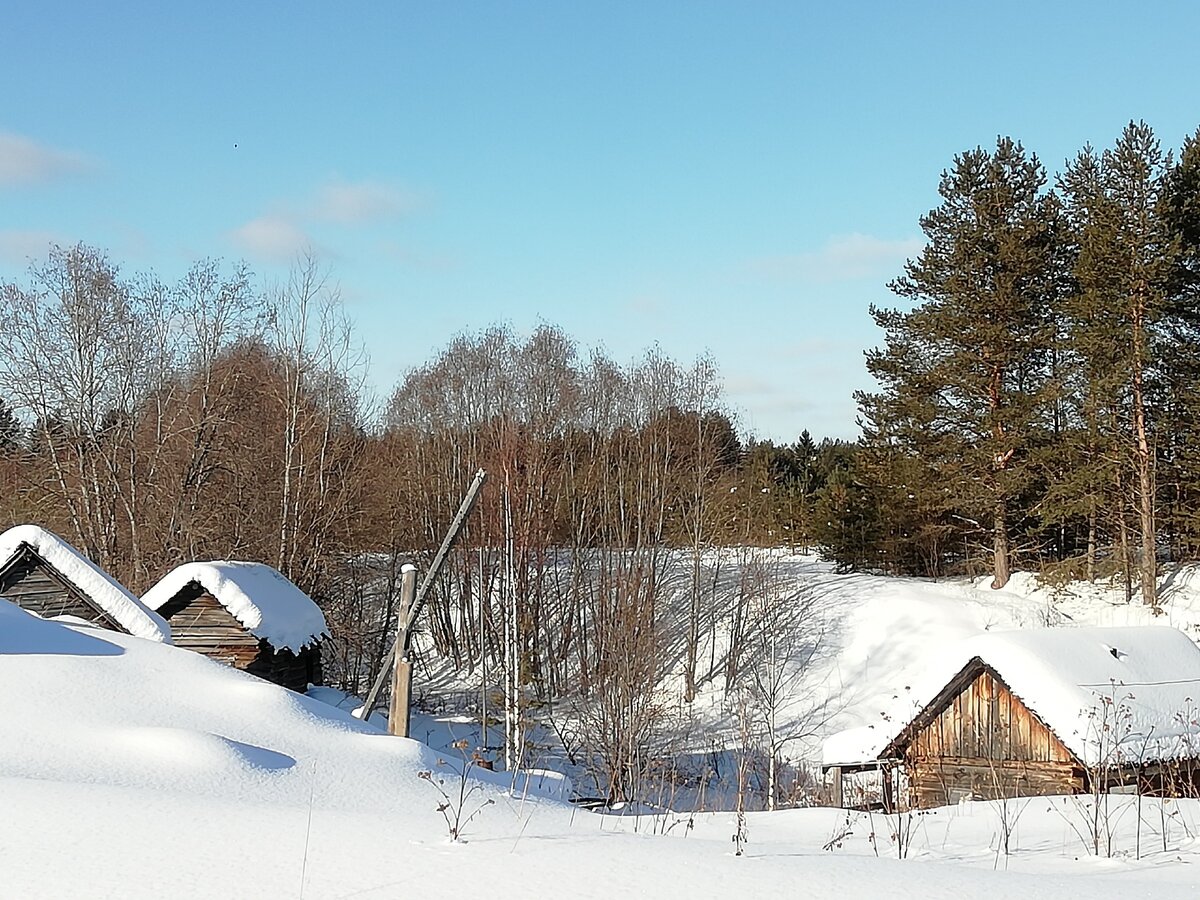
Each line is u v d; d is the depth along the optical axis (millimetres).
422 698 35844
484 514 34656
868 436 38438
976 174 36219
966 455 34969
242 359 37062
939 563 42906
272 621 25000
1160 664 19422
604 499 40781
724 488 40875
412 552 41156
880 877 6613
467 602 40500
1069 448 32969
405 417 48406
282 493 34125
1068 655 18484
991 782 18750
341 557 35906
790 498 51000
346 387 40375
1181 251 30641
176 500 32688
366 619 39344
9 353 31969
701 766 27625
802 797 23000
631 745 23469
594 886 6020
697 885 6148
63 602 19375
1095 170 36531
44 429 32281
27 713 11297
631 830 9859
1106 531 36469
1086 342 31625
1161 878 7496
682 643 37812
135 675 13328
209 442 34281
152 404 35219
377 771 11570
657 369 44344
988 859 9242
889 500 39312
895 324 37156
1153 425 32625
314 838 7137
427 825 8039
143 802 8086
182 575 24594
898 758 20062
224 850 6637
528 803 11375
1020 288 35156
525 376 45062
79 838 6801
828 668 33969
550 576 40562
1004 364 34906
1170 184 32375
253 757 10906
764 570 38406
